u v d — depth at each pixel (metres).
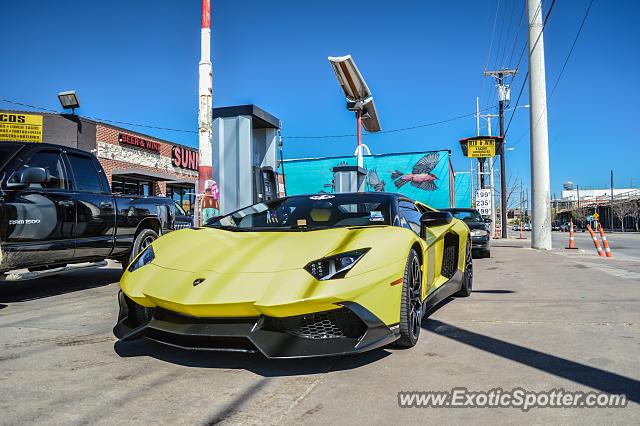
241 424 2.38
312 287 2.97
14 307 5.35
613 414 2.46
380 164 27.88
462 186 36.91
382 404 2.60
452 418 2.43
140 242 7.02
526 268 9.30
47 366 3.26
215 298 2.96
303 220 4.32
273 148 11.62
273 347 2.90
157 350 3.61
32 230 5.18
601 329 4.19
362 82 17.39
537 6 15.23
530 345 3.69
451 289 5.33
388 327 3.24
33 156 5.48
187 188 21.31
